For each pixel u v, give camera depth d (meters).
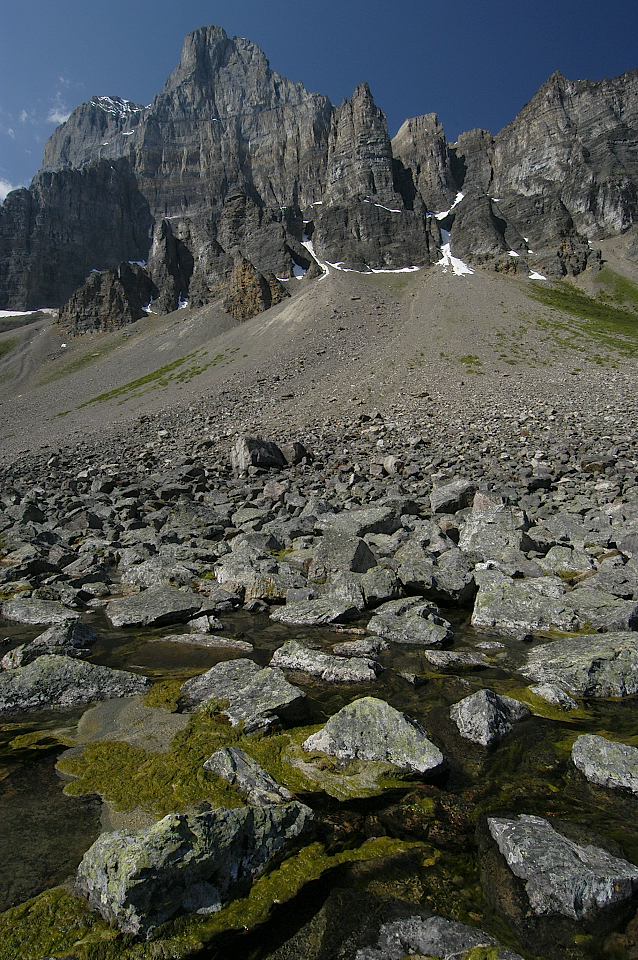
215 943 3.88
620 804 5.48
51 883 4.31
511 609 11.25
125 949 3.77
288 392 73.25
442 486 22.83
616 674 8.30
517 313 116.62
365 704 6.76
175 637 10.50
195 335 153.00
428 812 5.35
